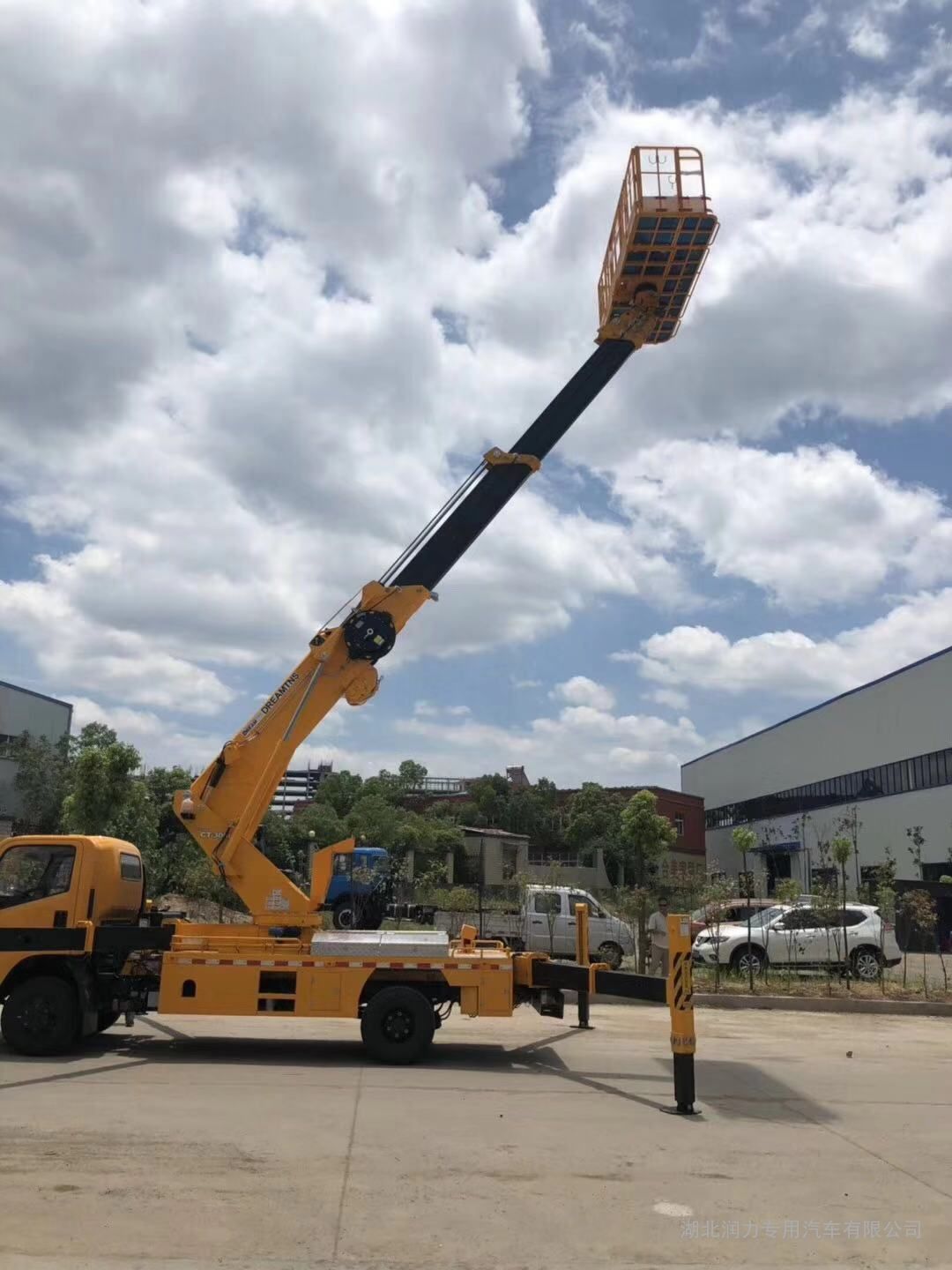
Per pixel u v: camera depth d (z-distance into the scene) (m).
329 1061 11.43
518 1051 12.47
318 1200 6.24
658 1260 5.52
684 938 9.40
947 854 41.31
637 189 13.26
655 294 14.02
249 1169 6.82
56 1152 7.07
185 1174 6.66
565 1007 18.00
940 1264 5.58
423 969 11.57
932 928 22.08
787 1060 12.25
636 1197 6.57
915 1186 6.98
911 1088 10.59
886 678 46.94
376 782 64.12
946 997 18.23
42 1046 11.25
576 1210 6.26
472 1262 5.39
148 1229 5.64
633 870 60.03
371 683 13.23
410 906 28.38
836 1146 8.05
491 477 13.87
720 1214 6.27
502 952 12.15
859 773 49.19
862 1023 16.06
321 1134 7.82
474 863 55.53
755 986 19.02
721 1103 9.59
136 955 11.85
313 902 12.45
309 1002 11.49
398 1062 11.29
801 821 50.91
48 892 11.64
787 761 57.50
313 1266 5.25
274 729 12.84
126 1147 7.27
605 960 23.19
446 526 13.70
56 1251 5.26
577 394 14.09
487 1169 7.04
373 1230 5.78
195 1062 11.12
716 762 69.88
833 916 20.83
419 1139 7.80
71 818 27.09
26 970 11.66
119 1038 12.76
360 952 11.64
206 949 11.90
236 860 12.52
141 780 32.28
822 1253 5.69
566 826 65.44
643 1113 9.06
